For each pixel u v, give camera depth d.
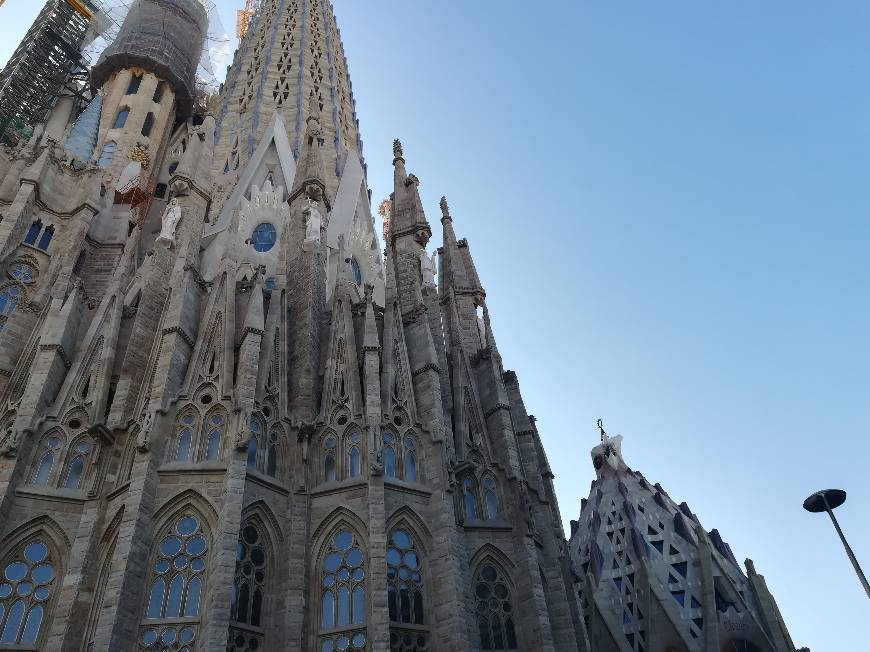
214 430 26.23
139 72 64.06
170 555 23.19
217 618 20.94
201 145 41.12
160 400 25.78
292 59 73.25
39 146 46.25
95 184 44.06
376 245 53.97
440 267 47.38
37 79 62.69
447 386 34.97
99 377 28.83
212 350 28.45
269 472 26.75
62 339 30.20
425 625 25.27
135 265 40.47
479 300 45.25
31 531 24.62
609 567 54.38
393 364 31.61
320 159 41.12
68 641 21.80
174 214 36.22
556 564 31.17
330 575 25.20
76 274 41.78
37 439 26.72
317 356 31.45
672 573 51.62
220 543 22.48
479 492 31.62
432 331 37.12
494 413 34.88
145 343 30.11
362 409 29.09
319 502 26.67
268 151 54.75
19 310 35.00
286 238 37.09
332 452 28.28
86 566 23.50
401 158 46.69
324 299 34.31
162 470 24.41
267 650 23.11
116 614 20.92
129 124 59.19
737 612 48.88
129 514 22.95
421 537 27.02
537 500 33.81
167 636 21.69
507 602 28.66
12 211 40.06
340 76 77.69
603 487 61.47
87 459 26.88
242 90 70.44
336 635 23.81
